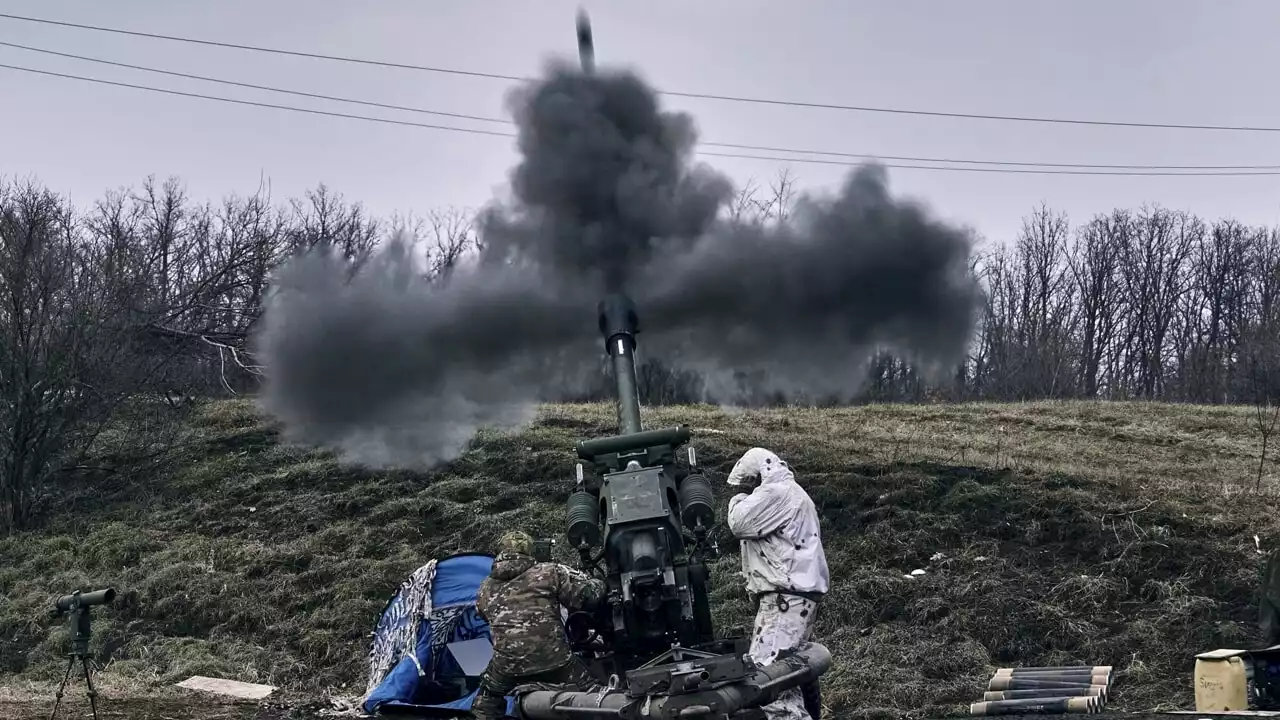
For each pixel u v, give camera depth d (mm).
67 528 16438
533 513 15023
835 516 13852
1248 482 14656
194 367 22906
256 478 17500
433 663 10078
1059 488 13930
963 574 12016
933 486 14164
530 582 7730
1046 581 11656
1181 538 12023
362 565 14117
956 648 10586
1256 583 10883
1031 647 10578
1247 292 42969
